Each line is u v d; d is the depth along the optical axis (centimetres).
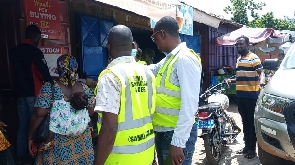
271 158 388
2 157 312
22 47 429
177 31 257
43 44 505
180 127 231
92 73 639
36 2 486
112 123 189
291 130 328
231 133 509
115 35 209
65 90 288
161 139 264
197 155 521
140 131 206
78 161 288
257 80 486
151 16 431
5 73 566
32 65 430
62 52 525
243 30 1146
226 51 1315
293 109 332
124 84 195
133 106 201
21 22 513
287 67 420
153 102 224
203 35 1149
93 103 308
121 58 208
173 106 247
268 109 361
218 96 511
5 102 533
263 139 370
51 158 280
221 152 517
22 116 438
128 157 200
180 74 235
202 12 732
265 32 1077
